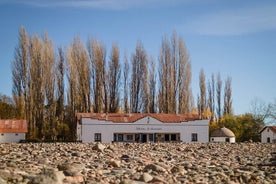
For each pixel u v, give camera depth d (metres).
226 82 112.75
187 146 48.56
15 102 96.94
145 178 14.68
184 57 104.94
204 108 111.19
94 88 104.00
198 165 21.58
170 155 29.22
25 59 97.50
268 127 93.56
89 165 18.80
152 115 93.19
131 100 106.06
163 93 104.50
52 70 99.88
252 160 27.03
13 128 88.12
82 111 102.06
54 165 18.31
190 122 93.56
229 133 93.12
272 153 35.31
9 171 14.14
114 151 32.09
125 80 106.50
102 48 105.25
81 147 38.88
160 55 105.44
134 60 106.19
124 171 16.97
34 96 97.56
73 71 102.00
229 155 31.69
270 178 17.72
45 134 97.19
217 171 18.86
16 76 96.94
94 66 104.31
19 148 36.34
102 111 104.44
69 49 102.31
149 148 40.53
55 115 99.12
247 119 100.69
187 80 105.00
